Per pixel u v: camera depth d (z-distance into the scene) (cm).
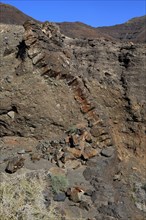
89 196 839
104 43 1298
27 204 661
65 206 787
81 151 942
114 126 1094
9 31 1306
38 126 988
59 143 965
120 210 825
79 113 1048
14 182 734
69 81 1070
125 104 1109
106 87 1135
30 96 996
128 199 889
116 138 1068
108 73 1167
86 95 1068
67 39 1355
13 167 828
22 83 1004
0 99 979
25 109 984
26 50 1051
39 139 984
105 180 907
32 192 704
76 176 888
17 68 1048
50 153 935
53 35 1188
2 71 1047
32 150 943
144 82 1127
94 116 1045
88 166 930
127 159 1028
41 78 1031
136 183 948
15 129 981
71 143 958
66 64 1115
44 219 663
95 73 1163
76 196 805
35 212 661
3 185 696
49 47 1102
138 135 1071
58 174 857
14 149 935
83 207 798
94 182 880
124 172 980
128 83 1134
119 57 1219
